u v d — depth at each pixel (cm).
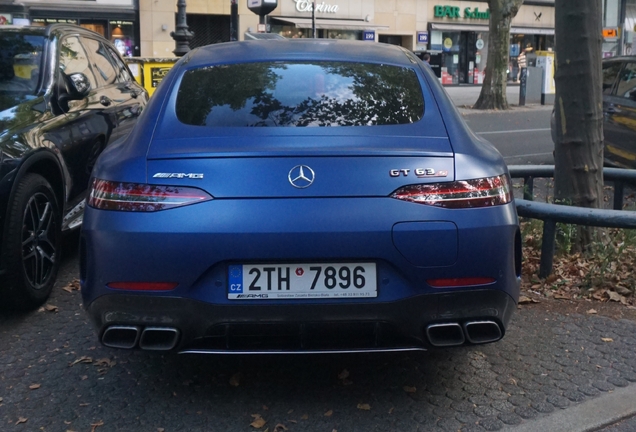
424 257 305
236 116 347
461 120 363
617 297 491
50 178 500
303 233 300
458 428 327
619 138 977
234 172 306
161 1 3061
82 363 395
